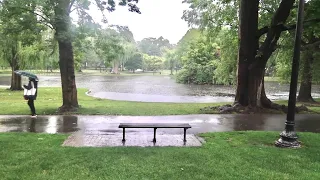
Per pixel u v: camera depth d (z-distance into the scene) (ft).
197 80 174.09
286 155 23.86
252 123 40.63
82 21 47.85
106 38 51.31
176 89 132.16
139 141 28.48
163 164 21.07
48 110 49.70
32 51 90.07
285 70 82.94
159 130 34.24
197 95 105.60
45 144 26.20
